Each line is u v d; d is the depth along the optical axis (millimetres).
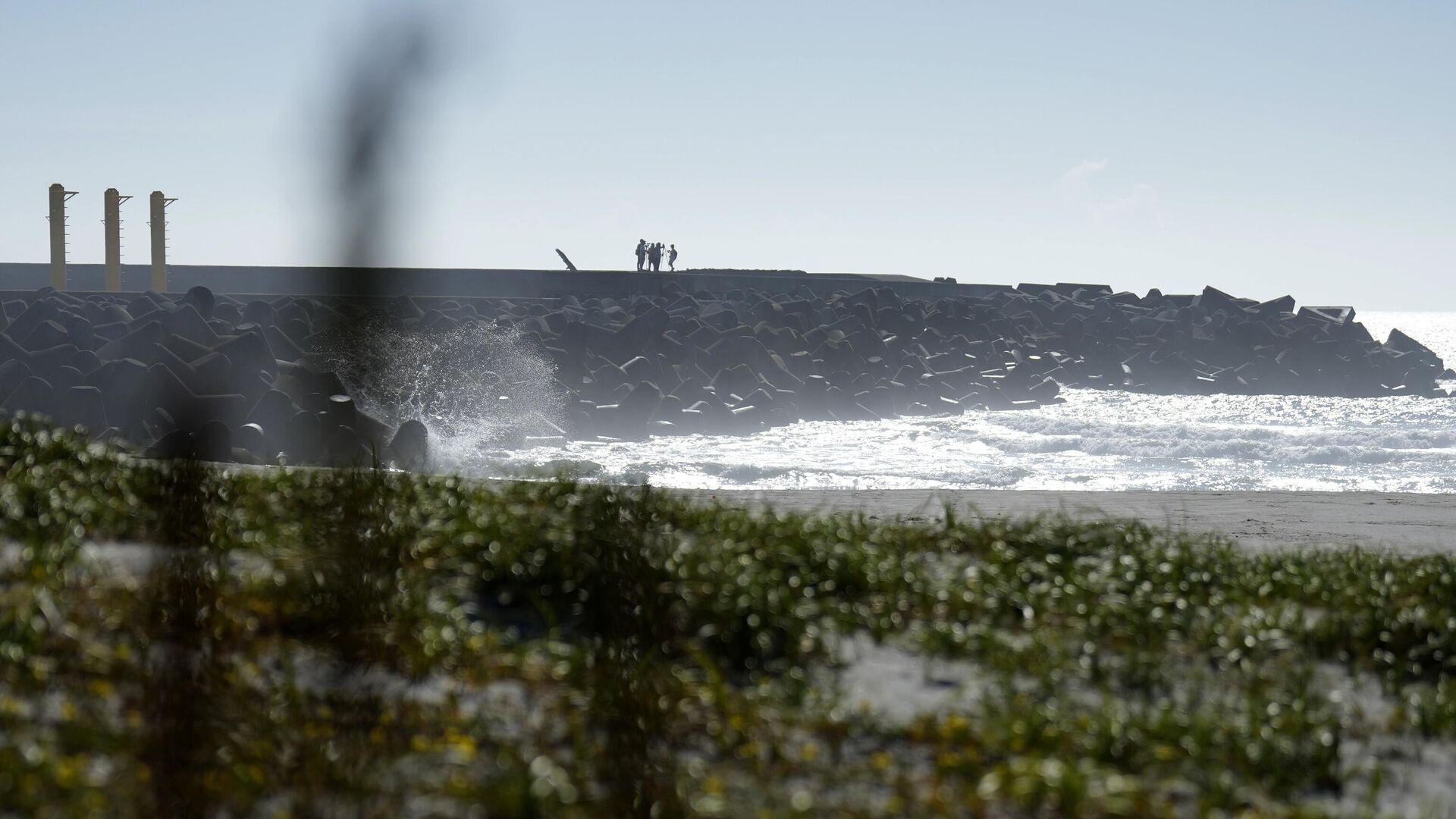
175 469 20891
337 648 13570
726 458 59312
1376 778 11836
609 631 14789
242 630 13711
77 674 11836
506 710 12305
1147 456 63312
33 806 8750
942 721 13023
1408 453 64188
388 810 9562
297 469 26469
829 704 13055
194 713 10680
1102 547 22531
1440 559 23016
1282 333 124438
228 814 9289
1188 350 120500
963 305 119625
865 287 137250
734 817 9984
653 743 11477
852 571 18734
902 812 10328
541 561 17000
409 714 11695
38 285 134000
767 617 15422
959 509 34781
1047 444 66500
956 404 91062
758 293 123938
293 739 10609
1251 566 22109
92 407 49312
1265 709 13672
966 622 17250
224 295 100312
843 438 71188
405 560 17109
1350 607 18703
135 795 9188
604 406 70438
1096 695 14367
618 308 109062
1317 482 53062
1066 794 10602
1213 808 10961
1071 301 134750
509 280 124875
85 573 15391
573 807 9836
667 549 17281
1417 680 16297
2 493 19125
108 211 127312
